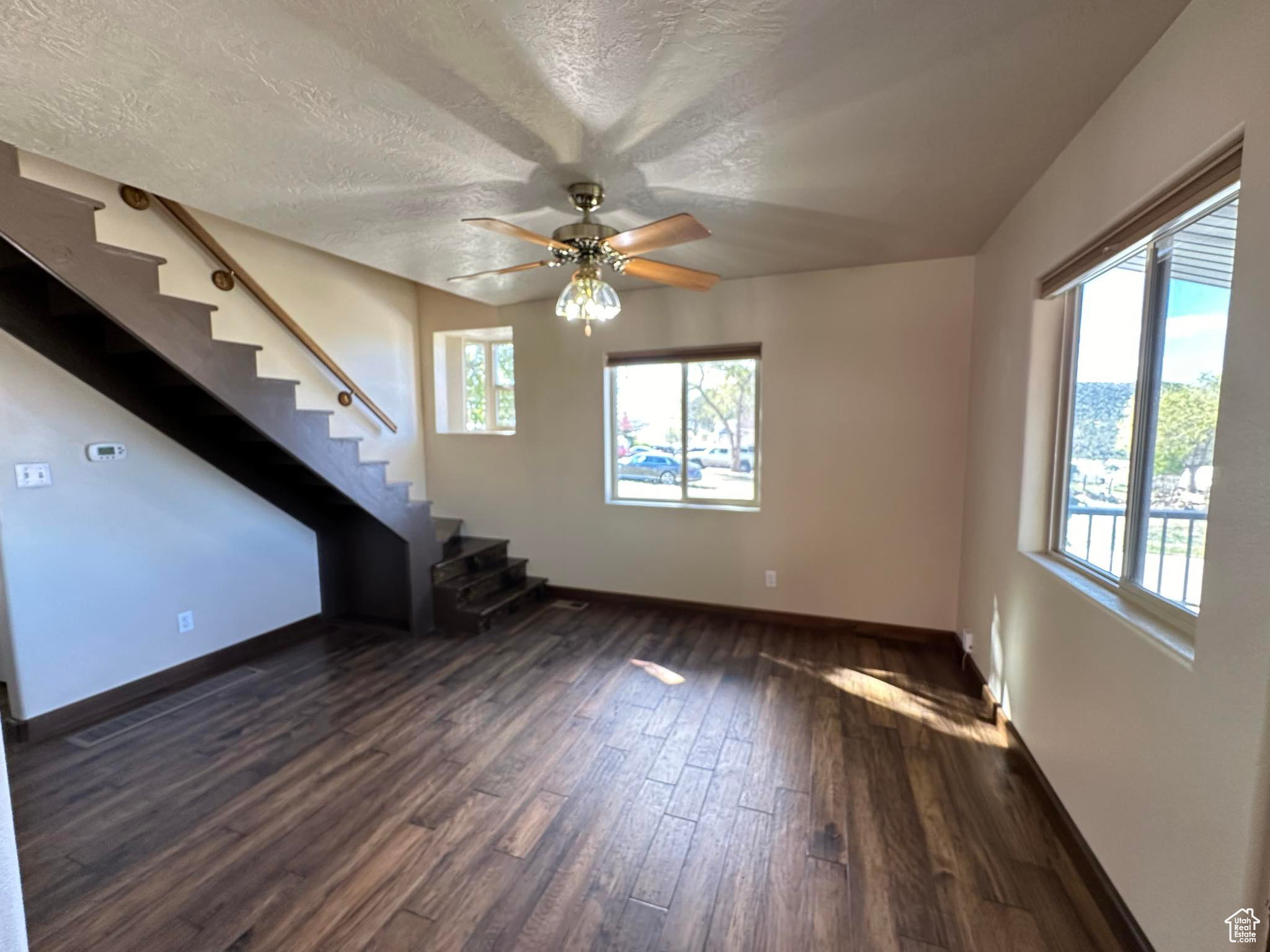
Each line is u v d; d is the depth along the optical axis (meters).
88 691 2.73
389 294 4.50
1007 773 2.27
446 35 1.37
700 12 1.30
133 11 1.27
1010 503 2.52
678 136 1.87
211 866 1.82
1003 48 1.46
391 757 2.41
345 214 2.53
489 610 3.88
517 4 1.27
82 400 2.67
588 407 4.33
